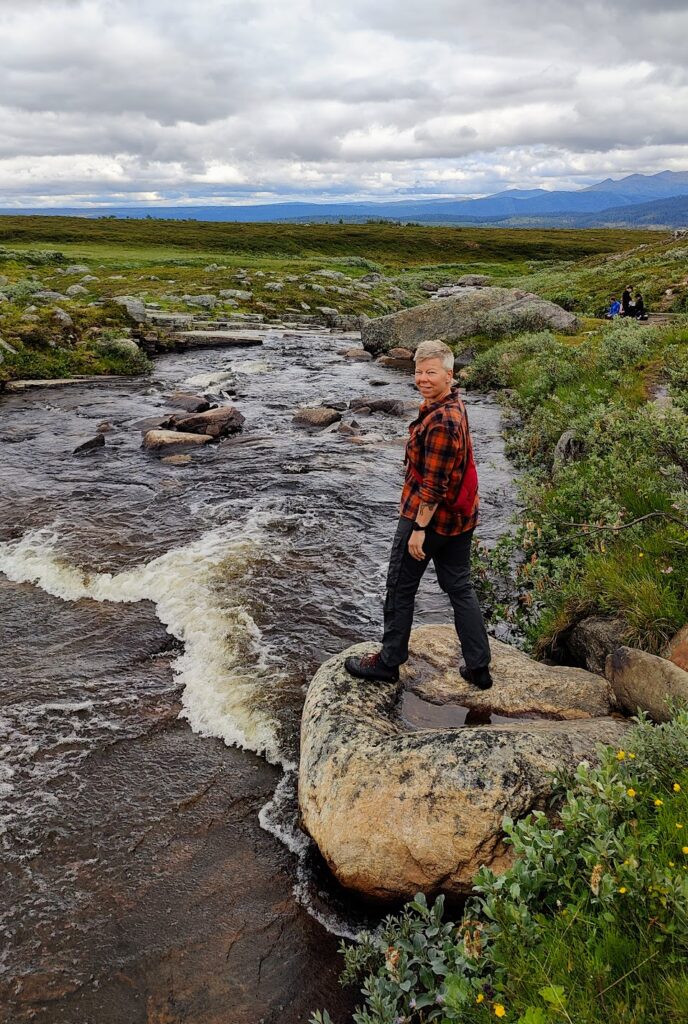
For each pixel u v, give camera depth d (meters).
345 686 5.71
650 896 3.08
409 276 68.44
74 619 8.33
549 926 3.27
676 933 2.93
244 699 6.71
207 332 34.50
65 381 22.64
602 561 7.11
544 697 5.63
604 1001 2.81
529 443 14.83
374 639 7.85
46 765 5.89
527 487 10.77
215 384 23.53
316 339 35.66
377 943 4.12
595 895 3.28
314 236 95.12
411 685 5.96
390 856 4.35
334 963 4.20
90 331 27.17
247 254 80.31
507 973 3.15
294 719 6.39
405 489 5.41
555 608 7.39
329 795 4.75
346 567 9.78
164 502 12.32
